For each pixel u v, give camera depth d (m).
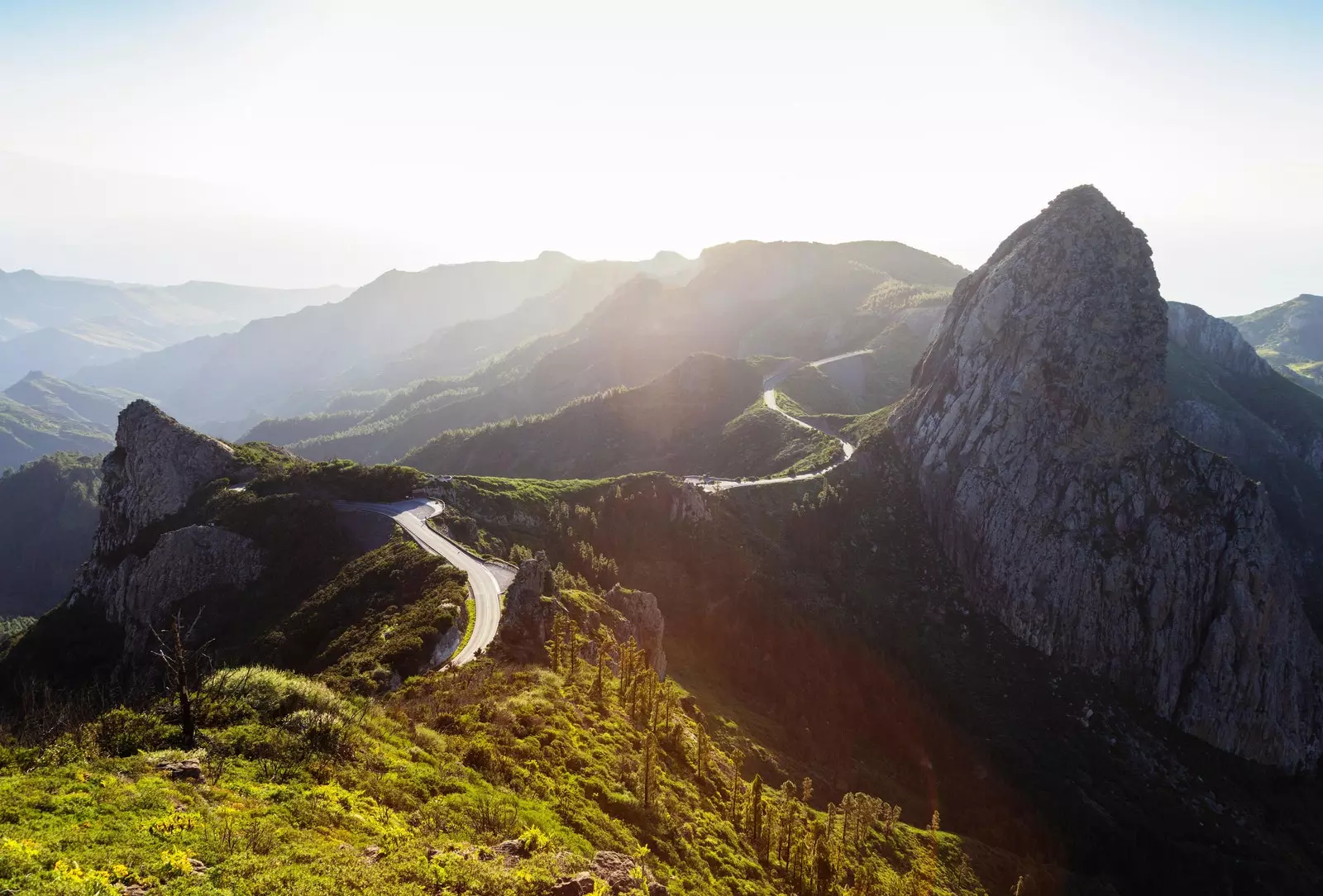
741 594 135.38
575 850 36.41
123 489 135.25
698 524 146.88
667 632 123.25
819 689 123.69
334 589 95.06
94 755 33.66
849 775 103.69
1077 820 111.81
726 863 50.16
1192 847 113.00
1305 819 128.75
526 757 47.62
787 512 159.50
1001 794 115.06
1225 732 135.62
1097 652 142.00
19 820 25.95
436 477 133.38
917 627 145.62
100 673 105.88
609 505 146.38
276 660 81.62
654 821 48.31
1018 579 149.00
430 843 31.62
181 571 108.12
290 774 34.88
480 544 110.38
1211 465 147.75
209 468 134.75
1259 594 138.50
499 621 79.25
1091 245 160.00
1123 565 143.25
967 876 83.19
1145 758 129.62
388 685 62.03
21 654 116.12
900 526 165.12
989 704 133.50
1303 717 138.38
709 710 98.88
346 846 29.17
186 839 26.44
